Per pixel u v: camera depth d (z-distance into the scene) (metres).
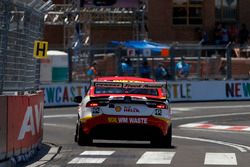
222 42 108.25
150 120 34.97
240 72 82.44
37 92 35.56
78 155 32.44
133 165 28.67
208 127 53.97
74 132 48.00
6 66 29.34
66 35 104.56
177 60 80.25
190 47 80.50
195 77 81.12
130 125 34.91
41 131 35.91
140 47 82.62
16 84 31.27
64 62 81.19
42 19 36.66
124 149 35.41
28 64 34.00
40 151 34.53
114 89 36.53
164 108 35.44
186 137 45.22
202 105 75.12
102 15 103.19
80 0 98.56
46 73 79.88
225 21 115.00
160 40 112.75
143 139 35.94
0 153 26.73
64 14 98.94
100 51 79.81
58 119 59.94
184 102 79.62
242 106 73.94
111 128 34.97
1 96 26.98
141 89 36.53
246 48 85.00
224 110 69.50
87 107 35.41
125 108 35.03
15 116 28.94
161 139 35.97
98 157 31.56
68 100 75.88
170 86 79.81
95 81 36.84
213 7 113.94
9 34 29.80
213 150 35.22
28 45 33.72
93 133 35.47
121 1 99.31
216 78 81.69
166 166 28.38
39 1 34.16
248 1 115.75
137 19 102.00
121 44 85.56
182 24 113.62
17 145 29.25
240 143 40.56
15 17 30.59
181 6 113.50
